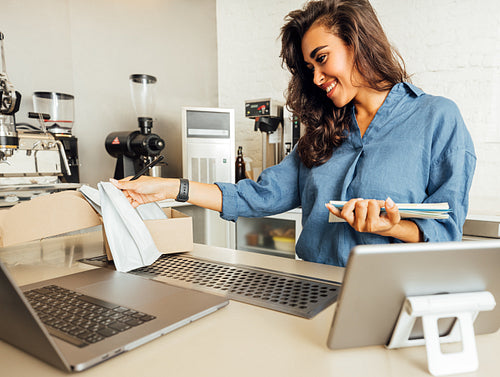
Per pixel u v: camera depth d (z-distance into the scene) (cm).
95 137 227
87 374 40
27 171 159
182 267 83
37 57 197
